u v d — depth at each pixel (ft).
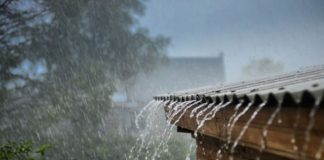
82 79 49.19
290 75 11.21
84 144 46.83
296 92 4.98
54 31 53.83
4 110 45.93
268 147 6.32
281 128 5.87
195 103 10.10
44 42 52.39
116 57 59.67
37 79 49.26
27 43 51.52
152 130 48.37
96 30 59.31
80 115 47.85
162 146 48.96
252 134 6.98
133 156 46.83
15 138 44.14
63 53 52.85
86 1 58.08
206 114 9.82
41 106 47.39
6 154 18.21
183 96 11.41
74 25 56.03
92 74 50.34
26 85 48.37
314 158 5.03
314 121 5.02
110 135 50.11
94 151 46.50
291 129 5.56
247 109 6.95
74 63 51.70
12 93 47.37
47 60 51.90
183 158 47.21
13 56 47.96
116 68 59.47
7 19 51.37
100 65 53.11
